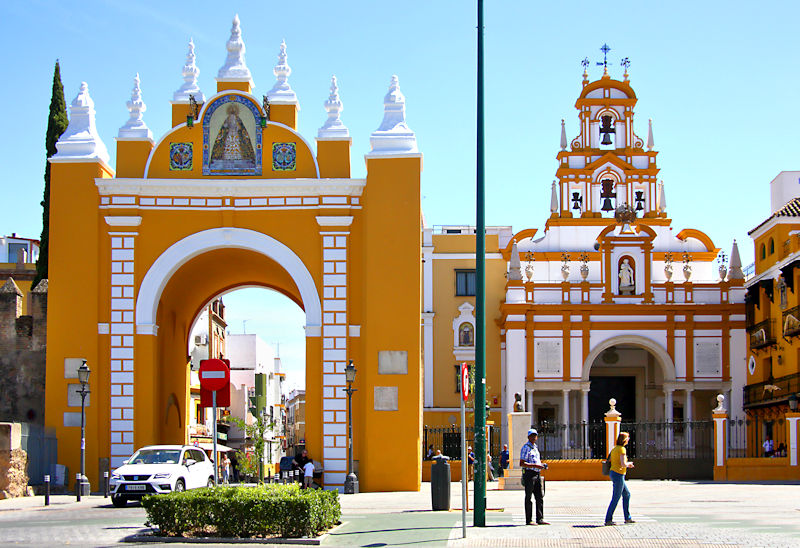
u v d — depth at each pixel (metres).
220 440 66.44
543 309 53.22
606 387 56.06
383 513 22.98
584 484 37.16
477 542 16.25
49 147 44.66
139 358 34.19
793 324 44.16
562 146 59.50
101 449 33.69
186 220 34.75
